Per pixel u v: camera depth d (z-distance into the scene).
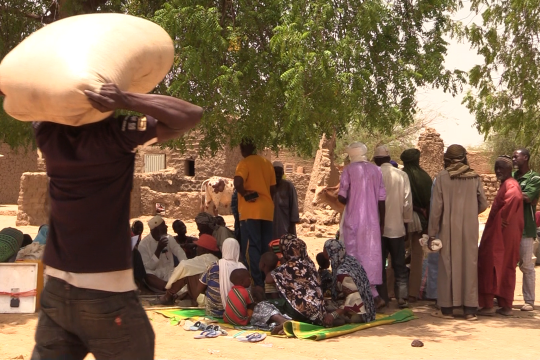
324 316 6.97
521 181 8.43
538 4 11.21
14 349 5.57
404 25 8.77
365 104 8.55
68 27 2.82
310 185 24.14
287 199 9.45
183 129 2.75
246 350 5.96
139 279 8.71
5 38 9.17
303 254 7.18
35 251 8.05
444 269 7.81
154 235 9.05
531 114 12.05
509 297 8.03
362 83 7.51
